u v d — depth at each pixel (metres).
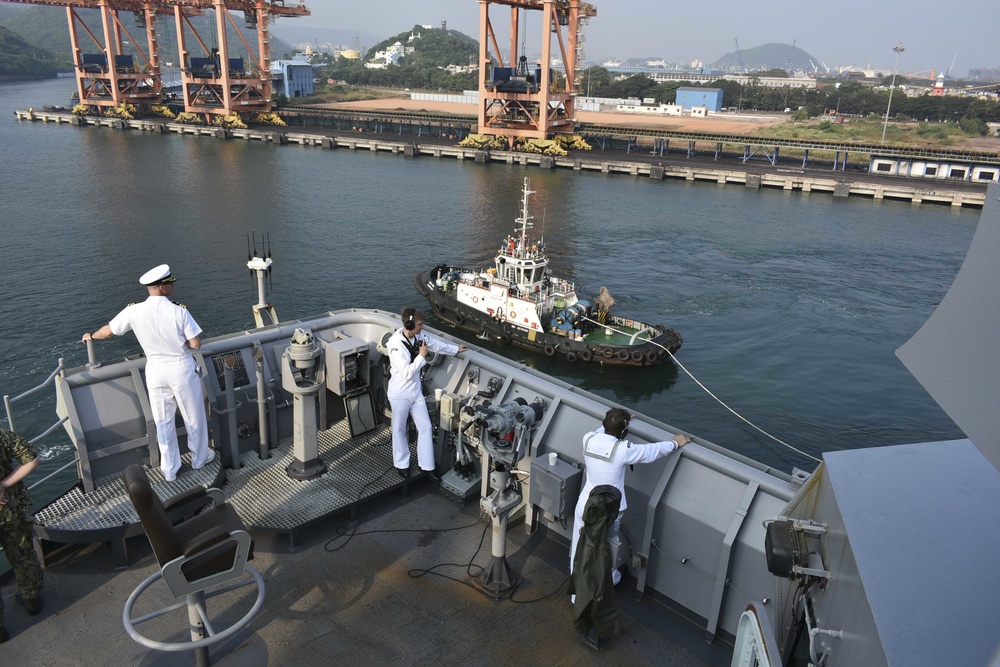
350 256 39.97
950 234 48.47
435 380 6.62
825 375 26.89
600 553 4.29
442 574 5.10
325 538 5.45
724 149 88.25
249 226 45.88
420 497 6.05
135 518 5.01
